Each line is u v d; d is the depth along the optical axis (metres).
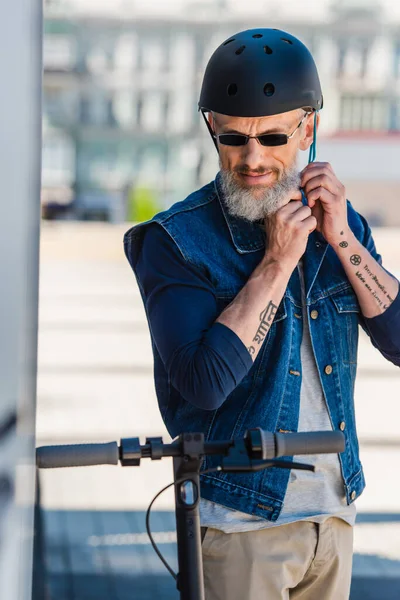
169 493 9.39
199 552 2.94
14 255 2.28
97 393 13.66
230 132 3.50
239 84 3.43
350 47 68.12
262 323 3.43
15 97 2.26
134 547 8.02
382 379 15.79
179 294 3.52
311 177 3.60
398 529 8.82
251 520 3.49
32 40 2.32
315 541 3.52
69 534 8.20
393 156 68.12
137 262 3.71
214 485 3.50
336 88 68.31
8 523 2.28
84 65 73.12
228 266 3.60
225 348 3.36
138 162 73.56
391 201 68.81
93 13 72.50
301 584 3.64
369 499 9.66
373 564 8.05
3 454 2.27
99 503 9.03
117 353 17.00
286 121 3.50
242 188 3.54
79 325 20.02
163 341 3.47
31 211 2.37
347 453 3.61
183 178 74.06
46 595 6.73
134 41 73.38
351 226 3.93
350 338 3.74
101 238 41.84
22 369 2.29
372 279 3.70
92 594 7.04
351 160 68.56
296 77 3.47
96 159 74.00
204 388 3.34
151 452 2.87
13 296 2.28
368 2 67.06
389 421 12.86
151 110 73.62
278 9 69.06
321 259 3.72
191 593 2.92
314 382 3.60
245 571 3.46
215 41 72.81
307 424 3.57
